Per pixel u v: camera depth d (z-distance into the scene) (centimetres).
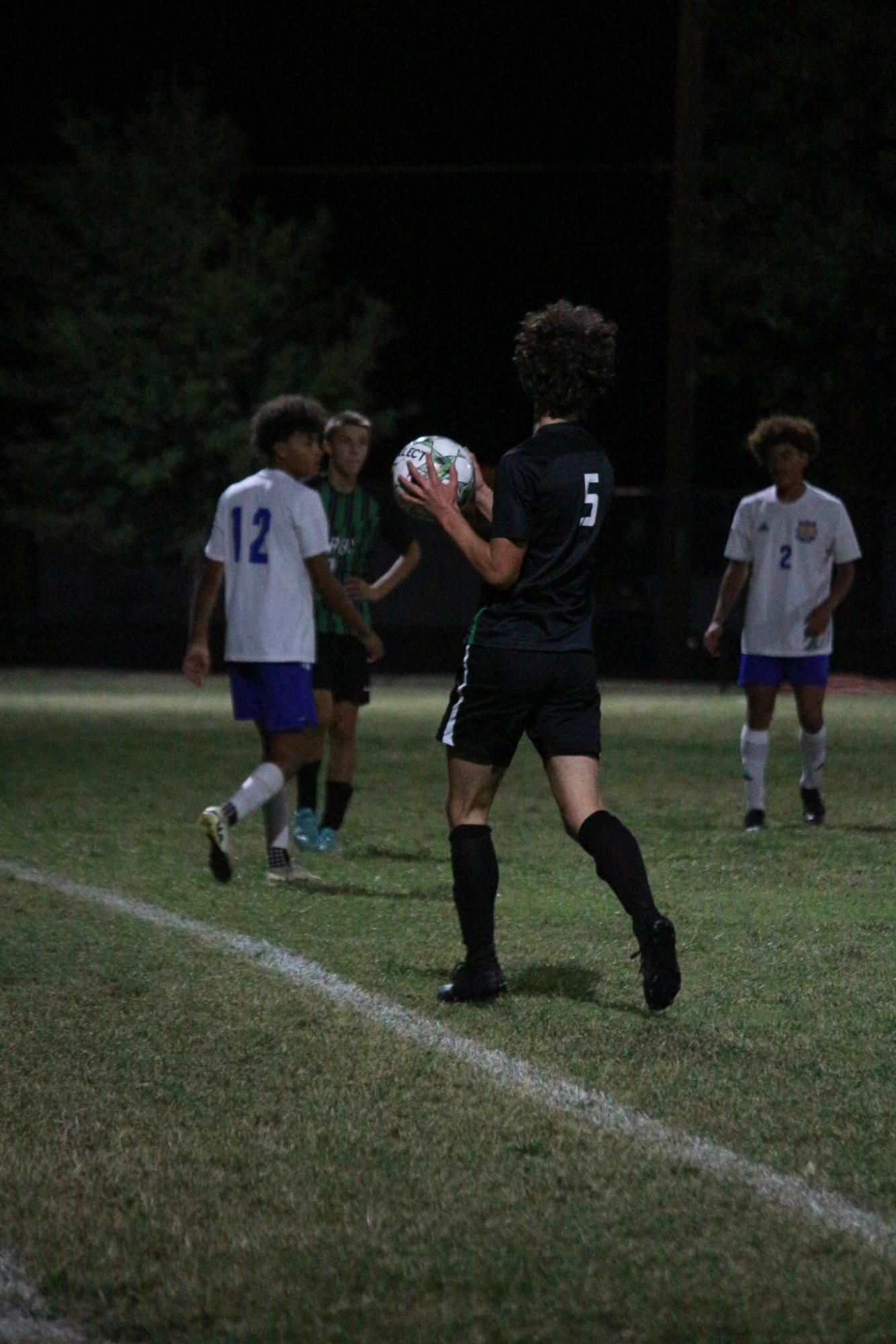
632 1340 898
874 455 9181
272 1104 1291
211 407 9888
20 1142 1204
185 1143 1201
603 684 8000
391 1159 1170
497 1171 1146
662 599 8862
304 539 2316
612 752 4312
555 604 1585
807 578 2873
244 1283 966
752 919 2042
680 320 8662
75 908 2116
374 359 10612
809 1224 1051
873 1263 992
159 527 10106
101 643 10419
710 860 2500
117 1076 1365
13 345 10556
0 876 2364
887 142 8625
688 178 8669
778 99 8575
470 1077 1362
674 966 1503
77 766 3878
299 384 9975
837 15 8406
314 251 10400
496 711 1598
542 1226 1048
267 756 2308
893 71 8419
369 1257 1002
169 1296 949
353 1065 1395
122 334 10006
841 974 1744
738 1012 1582
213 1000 1620
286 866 2353
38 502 10100
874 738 4728
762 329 8962
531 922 2025
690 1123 1244
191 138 10194
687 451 8656
